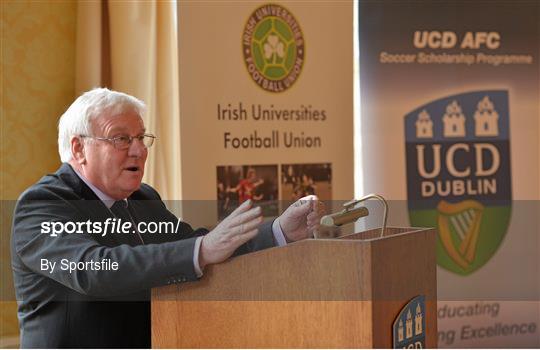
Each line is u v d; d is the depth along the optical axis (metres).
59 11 4.57
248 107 4.60
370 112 5.06
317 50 4.82
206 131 4.49
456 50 5.23
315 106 4.81
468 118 5.27
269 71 4.66
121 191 2.67
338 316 1.85
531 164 5.42
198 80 4.46
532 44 5.38
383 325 1.86
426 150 5.18
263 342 1.95
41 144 4.53
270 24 4.67
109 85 4.68
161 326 2.08
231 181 4.55
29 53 4.47
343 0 4.89
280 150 4.70
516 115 5.38
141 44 4.59
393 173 5.11
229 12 4.53
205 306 2.03
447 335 5.30
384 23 5.06
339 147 4.89
